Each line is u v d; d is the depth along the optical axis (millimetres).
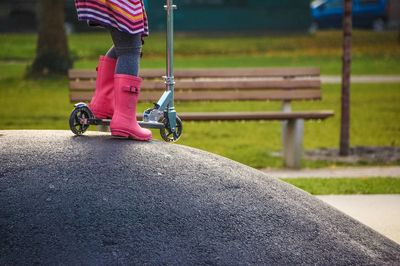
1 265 5992
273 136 17812
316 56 36344
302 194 7668
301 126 14211
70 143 7285
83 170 6809
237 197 6988
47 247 6113
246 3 56250
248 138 17453
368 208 10312
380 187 11727
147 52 36219
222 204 6824
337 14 53844
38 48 28266
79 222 6309
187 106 21797
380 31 49719
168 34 7652
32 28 54062
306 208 7301
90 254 6078
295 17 55875
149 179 6852
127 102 7379
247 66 31172
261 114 14078
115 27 7137
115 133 7398
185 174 7082
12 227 6250
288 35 48938
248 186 7234
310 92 15227
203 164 7391
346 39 15344
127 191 6648
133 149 7250
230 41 43469
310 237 6836
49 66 27938
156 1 53188
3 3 54031
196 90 15141
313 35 48250
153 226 6379
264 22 56219
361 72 30797
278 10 56031
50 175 6727
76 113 7449
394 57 36344
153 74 14719
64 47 28328
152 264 6094
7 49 36469
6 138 7438
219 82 15148
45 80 27234
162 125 7684
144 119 7625
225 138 17359
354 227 7359
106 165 6906
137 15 7191
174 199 6703
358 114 20969
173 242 6293
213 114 14078
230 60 34031
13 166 6820
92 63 31750
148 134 7520
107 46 38000
